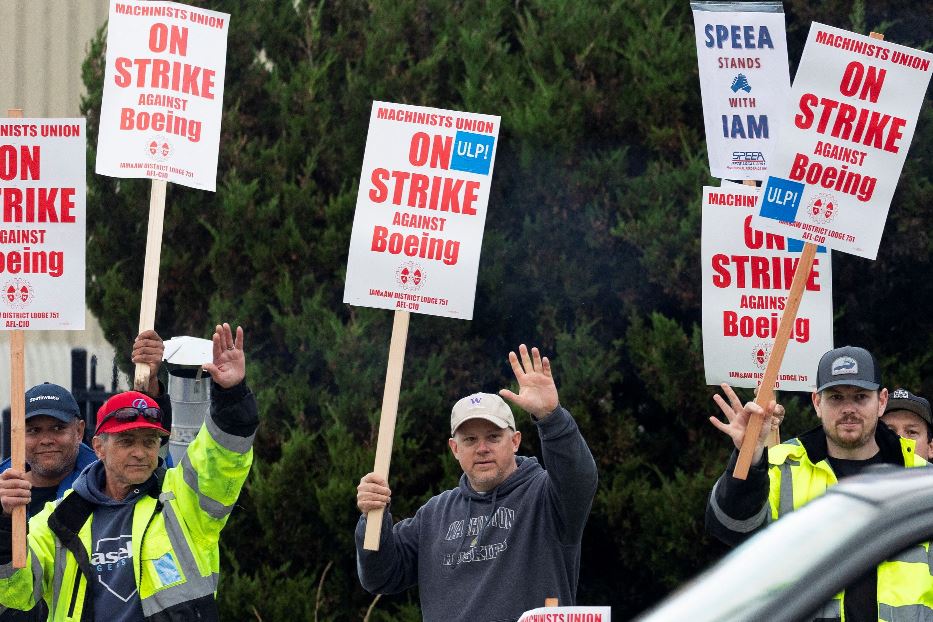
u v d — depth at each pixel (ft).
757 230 75.97
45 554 68.44
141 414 69.41
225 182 114.42
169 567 68.28
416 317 109.60
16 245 74.08
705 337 82.89
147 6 88.53
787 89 88.22
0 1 171.83
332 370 108.47
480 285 109.50
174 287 115.34
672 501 102.37
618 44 111.24
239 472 68.44
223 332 67.51
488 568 71.46
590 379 105.81
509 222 111.04
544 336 109.60
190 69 88.58
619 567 108.47
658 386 105.91
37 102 170.09
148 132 87.40
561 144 107.34
